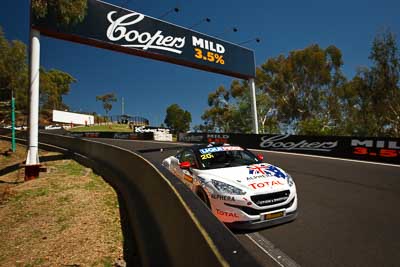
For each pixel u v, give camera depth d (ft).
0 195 21.66
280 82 108.99
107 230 13.52
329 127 84.84
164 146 59.72
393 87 67.92
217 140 66.08
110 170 24.68
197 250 5.61
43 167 32.32
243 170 14.20
